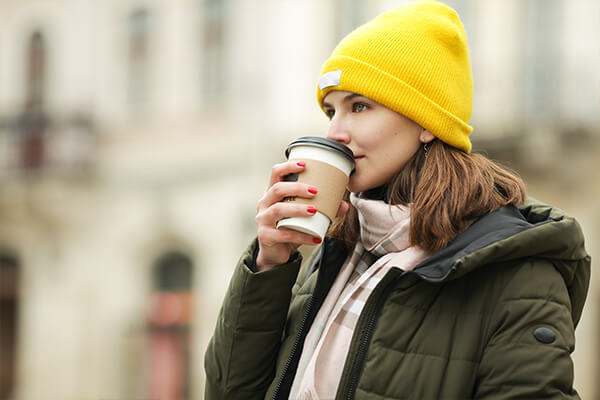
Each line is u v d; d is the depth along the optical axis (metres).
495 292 1.46
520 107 10.02
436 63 1.64
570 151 9.65
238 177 11.76
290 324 1.75
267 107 11.48
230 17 12.03
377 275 1.57
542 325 1.40
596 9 9.69
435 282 1.42
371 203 1.62
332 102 1.68
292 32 11.29
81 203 13.42
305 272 1.93
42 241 13.78
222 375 1.70
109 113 13.30
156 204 12.70
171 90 12.68
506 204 1.55
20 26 14.32
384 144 1.62
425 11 1.70
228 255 11.80
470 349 1.43
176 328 12.30
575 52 9.78
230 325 1.69
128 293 12.84
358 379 1.46
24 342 13.80
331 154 1.56
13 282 14.14
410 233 1.54
